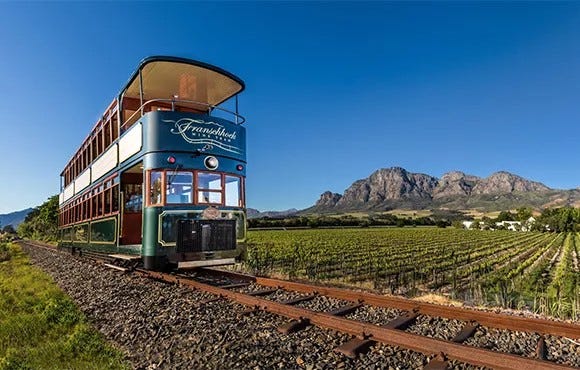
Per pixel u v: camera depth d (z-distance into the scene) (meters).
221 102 14.80
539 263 28.62
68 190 22.98
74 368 5.33
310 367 4.88
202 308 7.72
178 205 10.66
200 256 10.88
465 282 17.75
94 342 6.20
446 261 26.05
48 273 16.75
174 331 6.45
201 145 11.25
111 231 13.17
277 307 7.19
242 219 11.97
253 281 11.19
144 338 6.29
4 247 36.25
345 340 5.75
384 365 4.88
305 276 16.91
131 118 12.53
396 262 24.50
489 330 6.17
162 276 11.38
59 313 8.02
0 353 6.07
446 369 4.62
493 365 4.57
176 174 10.75
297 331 6.21
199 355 5.41
